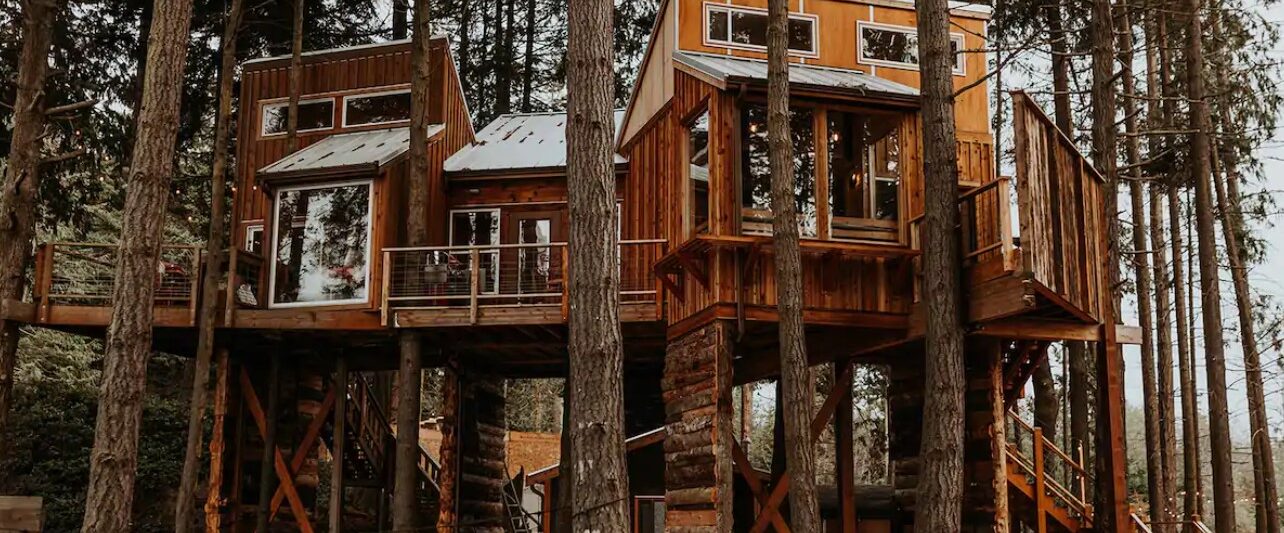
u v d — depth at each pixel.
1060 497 15.34
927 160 11.38
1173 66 19.98
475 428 17.81
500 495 19.08
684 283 13.16
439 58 18.41
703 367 12.30
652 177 15.08
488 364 18.47
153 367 22.44
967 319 11.31
